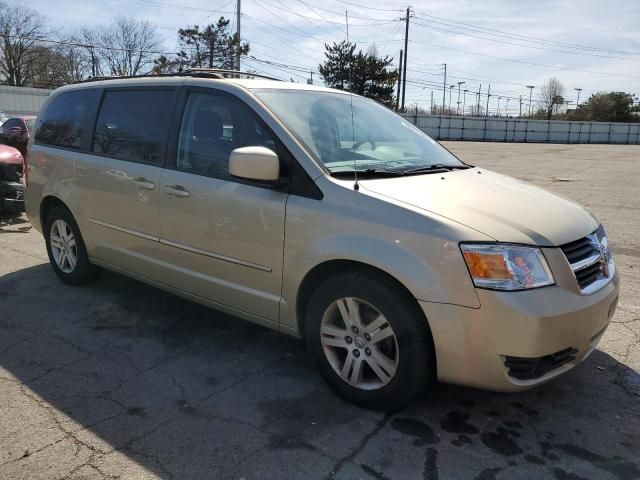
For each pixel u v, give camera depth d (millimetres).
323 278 3213
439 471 2596
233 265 3527
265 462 2645
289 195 3221
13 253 6297
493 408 3148
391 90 48812
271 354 3830
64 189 4828
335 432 2895
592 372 3574
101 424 2953
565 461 2682
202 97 3820
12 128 9977
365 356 3049
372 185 3090
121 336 4094
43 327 4234
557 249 2758
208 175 3639
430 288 2699
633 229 8055
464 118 61844
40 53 55719
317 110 3744
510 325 2604
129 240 4273
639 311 4633
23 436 2834
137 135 4207
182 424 2959
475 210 2881
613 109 84375
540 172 18453
